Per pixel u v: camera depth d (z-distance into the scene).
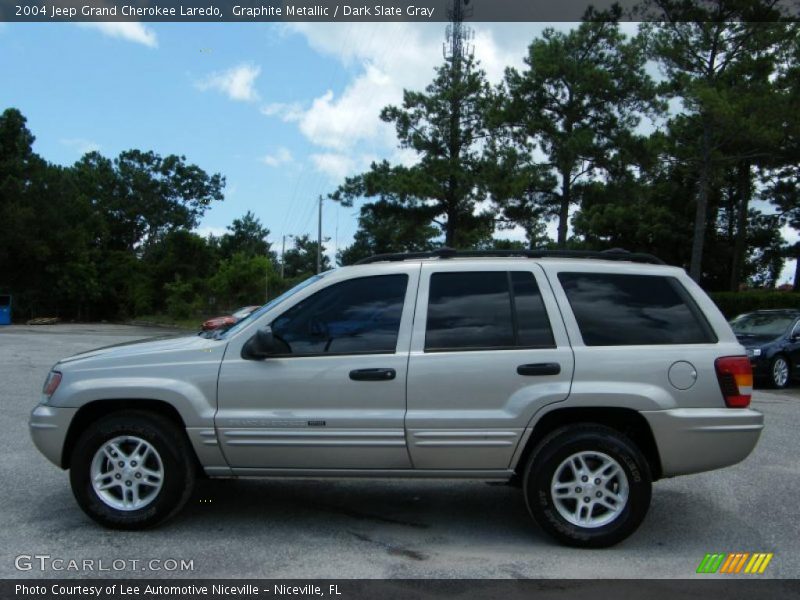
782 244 41.88
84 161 68.81
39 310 48.06
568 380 4.58
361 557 4.38
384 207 33.50
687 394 4.58
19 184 45.88
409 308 4.80
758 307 28.00
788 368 14.15
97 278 50.22
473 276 4.89
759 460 7.18
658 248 39.66
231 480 6.15
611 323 4.74
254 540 4.67
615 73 31.83
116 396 4.75
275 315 4.87
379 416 4.59
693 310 4.82
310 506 5.45
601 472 4.55
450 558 4.38
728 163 29.05
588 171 33.41
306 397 4.66
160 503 4.72
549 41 32.50
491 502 5.59
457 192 31.45
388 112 32.09
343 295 4.89
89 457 4.76
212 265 50.09
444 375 4.62
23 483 5.93
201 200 72.06
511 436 4.57
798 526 5.08
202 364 4.78
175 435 4.75
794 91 24.09
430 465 4.66
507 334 4.71
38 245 46.19
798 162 31.91
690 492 5.97
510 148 31.06
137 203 68.06
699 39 25.73
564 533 4.51
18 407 9.70
